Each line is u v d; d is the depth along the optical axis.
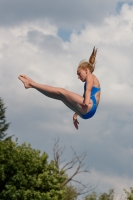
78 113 17.38
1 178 43.53
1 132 83.62
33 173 47.91
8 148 47.69
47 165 50.62
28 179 46.47
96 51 17.61
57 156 63.34
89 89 16.91
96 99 17.03
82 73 17.39
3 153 46.47
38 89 17.16
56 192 47.91
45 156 49.91
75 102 17.02
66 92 17.03
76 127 18.97
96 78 17.36
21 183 44.44
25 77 17.23
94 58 17.56
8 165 44.41
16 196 43.28
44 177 48.00
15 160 46.06
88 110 16.97
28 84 17.12
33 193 45.91
